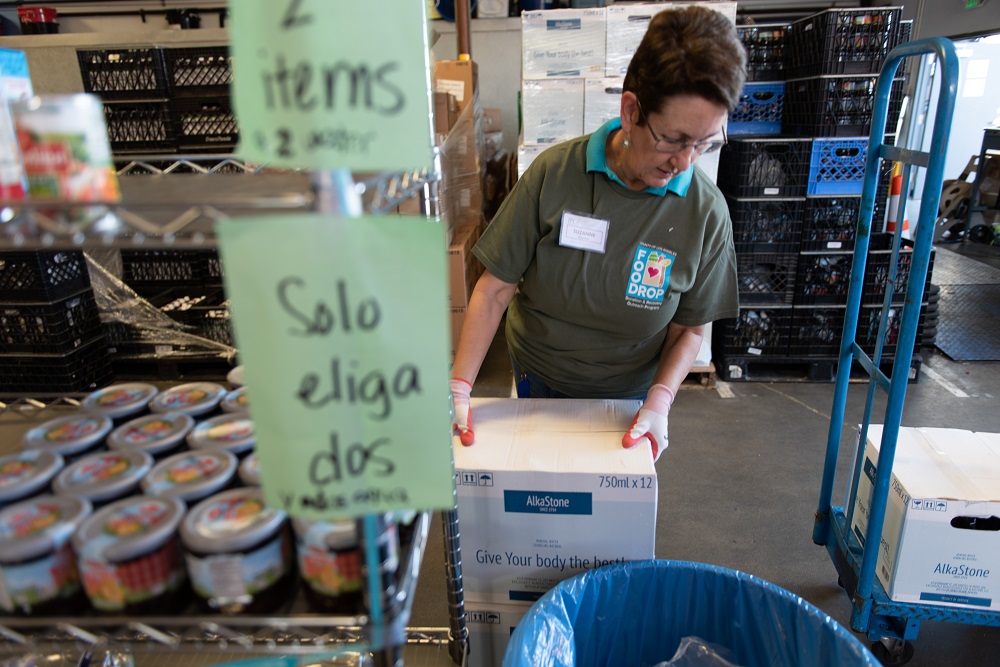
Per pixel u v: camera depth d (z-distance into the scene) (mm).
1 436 1036
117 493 800
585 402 1504
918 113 4406
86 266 3146
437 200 979
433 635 1264
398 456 624
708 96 1074
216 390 1071
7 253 2834
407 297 589
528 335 1630
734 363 3635
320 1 537
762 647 1312
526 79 3102
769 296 3520
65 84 3445
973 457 1692
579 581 1261
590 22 3023
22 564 679
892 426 1498
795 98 3541
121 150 3449
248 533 695
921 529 1546
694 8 1103
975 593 1570
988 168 5797
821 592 2072
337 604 712
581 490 1241
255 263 563
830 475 1957
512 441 1339
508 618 1386
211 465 843
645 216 1386
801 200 3348
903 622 1704
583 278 1440
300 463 611
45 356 2973
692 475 2752
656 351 1604
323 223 560
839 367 1886
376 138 569
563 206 1396
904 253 3355
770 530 2379
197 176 902
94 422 962
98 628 752
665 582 1335
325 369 592
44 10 4973
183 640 708
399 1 556
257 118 571
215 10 5203
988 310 4672
